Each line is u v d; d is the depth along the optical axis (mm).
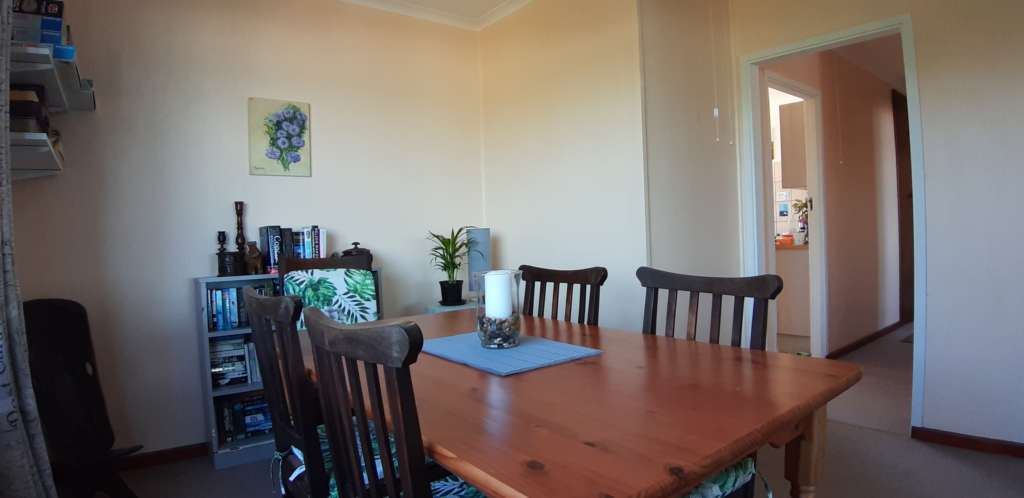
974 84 2379
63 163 2389
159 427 2605
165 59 2641
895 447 2469
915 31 2521
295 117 3010
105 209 2494
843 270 4227
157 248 2613
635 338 1635
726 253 3207
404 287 3420
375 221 3301
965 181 2408
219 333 2537
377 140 3316
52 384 1928
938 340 2490
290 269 2340
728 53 3266
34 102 1824
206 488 2301
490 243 3604
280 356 1274
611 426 896
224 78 2801
